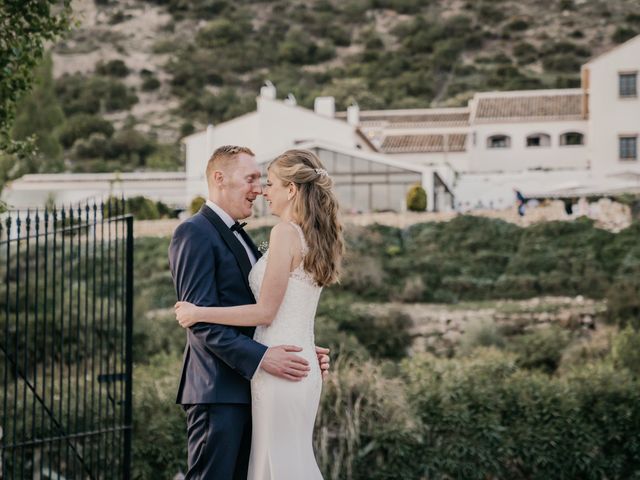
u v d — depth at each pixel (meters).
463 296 25.33
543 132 46.88
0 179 40.84
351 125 40.25
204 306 4.02
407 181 33.81
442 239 28.12
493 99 50.62
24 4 8.09
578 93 49.72
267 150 40.38
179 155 75.88
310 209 4.14
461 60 102.19
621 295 22.70
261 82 97.75
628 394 13.95
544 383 14.45
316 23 113.62
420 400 13.75
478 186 40.72
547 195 35.06
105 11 117.25
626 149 39.78
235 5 118.25
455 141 49.03
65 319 15.34
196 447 4.09
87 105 89.44
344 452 13.20
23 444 7.62
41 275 19.86
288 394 4.04
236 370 3.99
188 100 90.81
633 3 112.50
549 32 108.25
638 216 30.41
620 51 39.94
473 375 14.45
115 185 42.06
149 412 13.35
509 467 13.56
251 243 4.41
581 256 26.20
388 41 110.06
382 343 21.78
